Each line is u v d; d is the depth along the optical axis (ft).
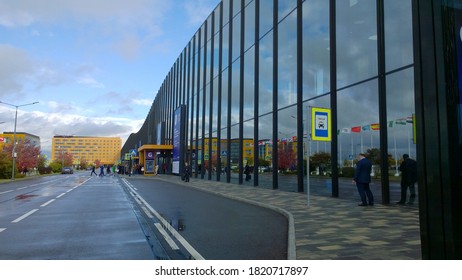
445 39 10.59
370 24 41.24
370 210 34.99
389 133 38.17
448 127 10.39
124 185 88.12
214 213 36.99
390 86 38.17
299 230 25.79
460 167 10.41
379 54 39.40
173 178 121.29
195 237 24.81
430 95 10.80
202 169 104.47
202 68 108.68
